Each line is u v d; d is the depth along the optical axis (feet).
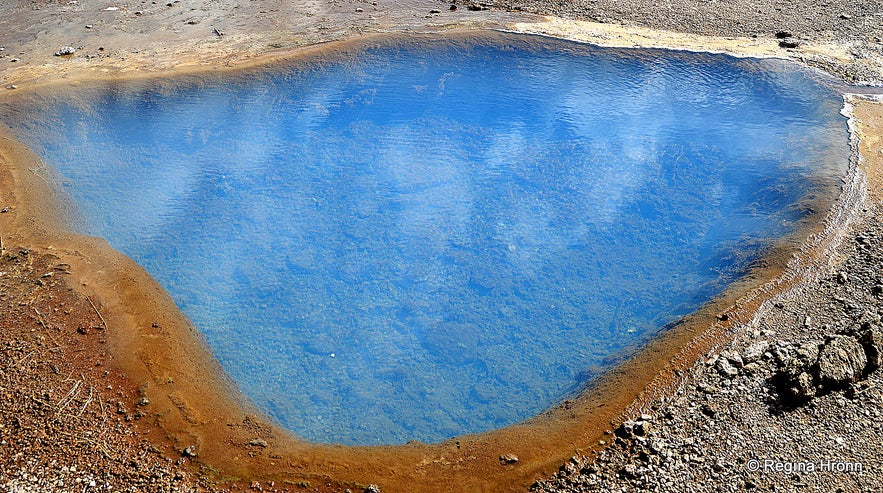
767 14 46.80
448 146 35.27
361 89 38.91
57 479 18.42
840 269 24.47
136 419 20.38
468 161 34.19
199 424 20.48
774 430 18.76
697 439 18.76
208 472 18.98
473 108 38.09
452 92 39.11
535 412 21.79
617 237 29.30
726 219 29.60
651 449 18.62
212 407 21.26
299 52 40.47
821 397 19.48
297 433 21.20
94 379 21.58
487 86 39.63
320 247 29.12
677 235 29.19
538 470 18.67
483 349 24.48
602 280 27.20
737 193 31.09
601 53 41.04
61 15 47.47
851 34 43.57
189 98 37.37
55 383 21.35
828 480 17.34
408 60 40.60
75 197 31.48
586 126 36.42
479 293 26.84
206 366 23.13
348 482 18.80
